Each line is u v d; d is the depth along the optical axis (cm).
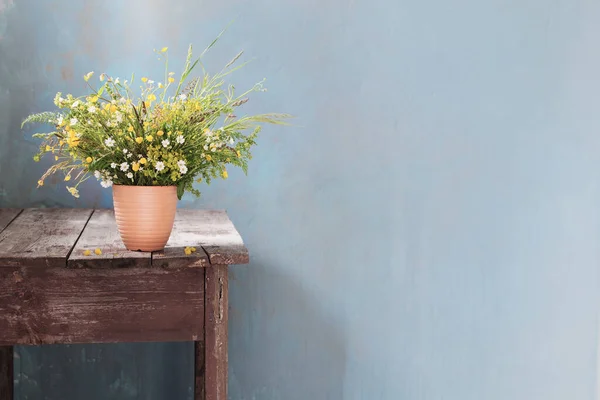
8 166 216
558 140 237
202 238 168
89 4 216
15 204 217
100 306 147
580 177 238
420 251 235
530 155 236
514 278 238
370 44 228
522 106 235
